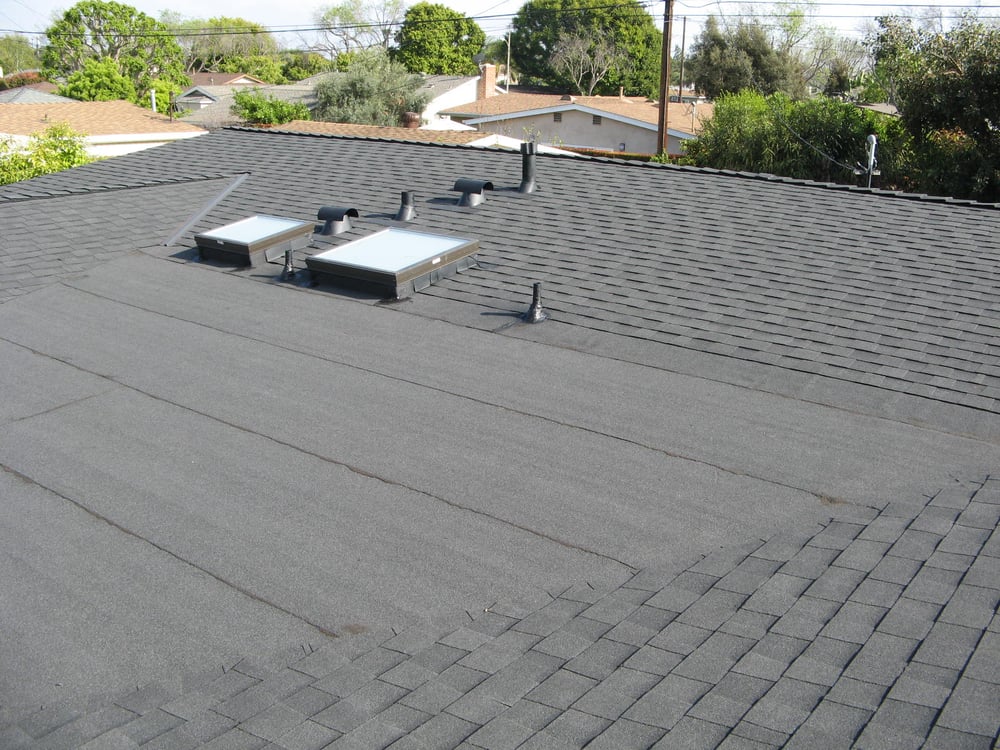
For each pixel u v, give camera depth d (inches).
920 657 170.1
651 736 154.7
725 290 405.1
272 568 227.9
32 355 375.6
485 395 328.2
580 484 266.1
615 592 214.4
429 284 442.0
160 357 370.6
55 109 1446.9
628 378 337.1
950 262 415.2
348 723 166.4
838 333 358.3
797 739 149.9
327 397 329.7
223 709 174.6
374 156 664.4
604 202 533.0
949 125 1312.7
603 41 3211.1
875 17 1509.6
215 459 285.1
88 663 193.2
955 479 262.4
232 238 493.0
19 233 515.2
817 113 1439.5
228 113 2079.2
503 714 165.6
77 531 245.6
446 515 251.1
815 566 215.6
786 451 282.4
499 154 646.5
